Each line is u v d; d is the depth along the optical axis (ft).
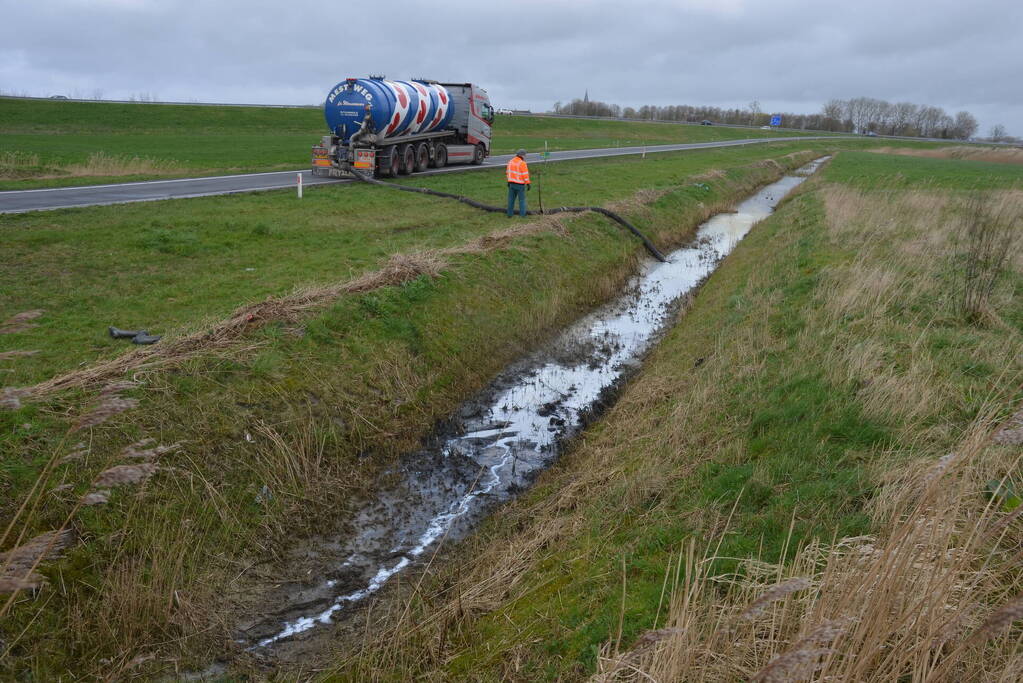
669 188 85.35
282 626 17.44
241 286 34.40
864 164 139.85
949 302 29.35
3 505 16.35
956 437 18.30
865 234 46.62
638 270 55.72
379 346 30.27
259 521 20.34
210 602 17.48
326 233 48.01
